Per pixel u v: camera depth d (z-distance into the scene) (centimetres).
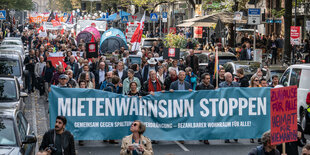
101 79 1883
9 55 2089
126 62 2433
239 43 3931
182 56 2991
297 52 3406
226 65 2312
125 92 1510
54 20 5300
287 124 835
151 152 837
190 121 1294
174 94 1288
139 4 5141
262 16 3403
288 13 2773
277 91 825
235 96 1298
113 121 1275
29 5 8581
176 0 5081
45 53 2561
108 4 7812
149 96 1282
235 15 2916
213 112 1296
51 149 836
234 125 1302
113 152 1238
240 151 1254
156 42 3397
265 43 3747
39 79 2234
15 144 895
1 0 6944
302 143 928
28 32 6100
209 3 4138
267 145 807
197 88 1386
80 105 1262
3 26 6388
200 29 4044
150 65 1906
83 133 1267
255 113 1304
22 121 1012
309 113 1497
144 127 840
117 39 3428
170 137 1292
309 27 3075
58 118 863
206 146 1316
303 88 1561
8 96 1394
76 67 2117
